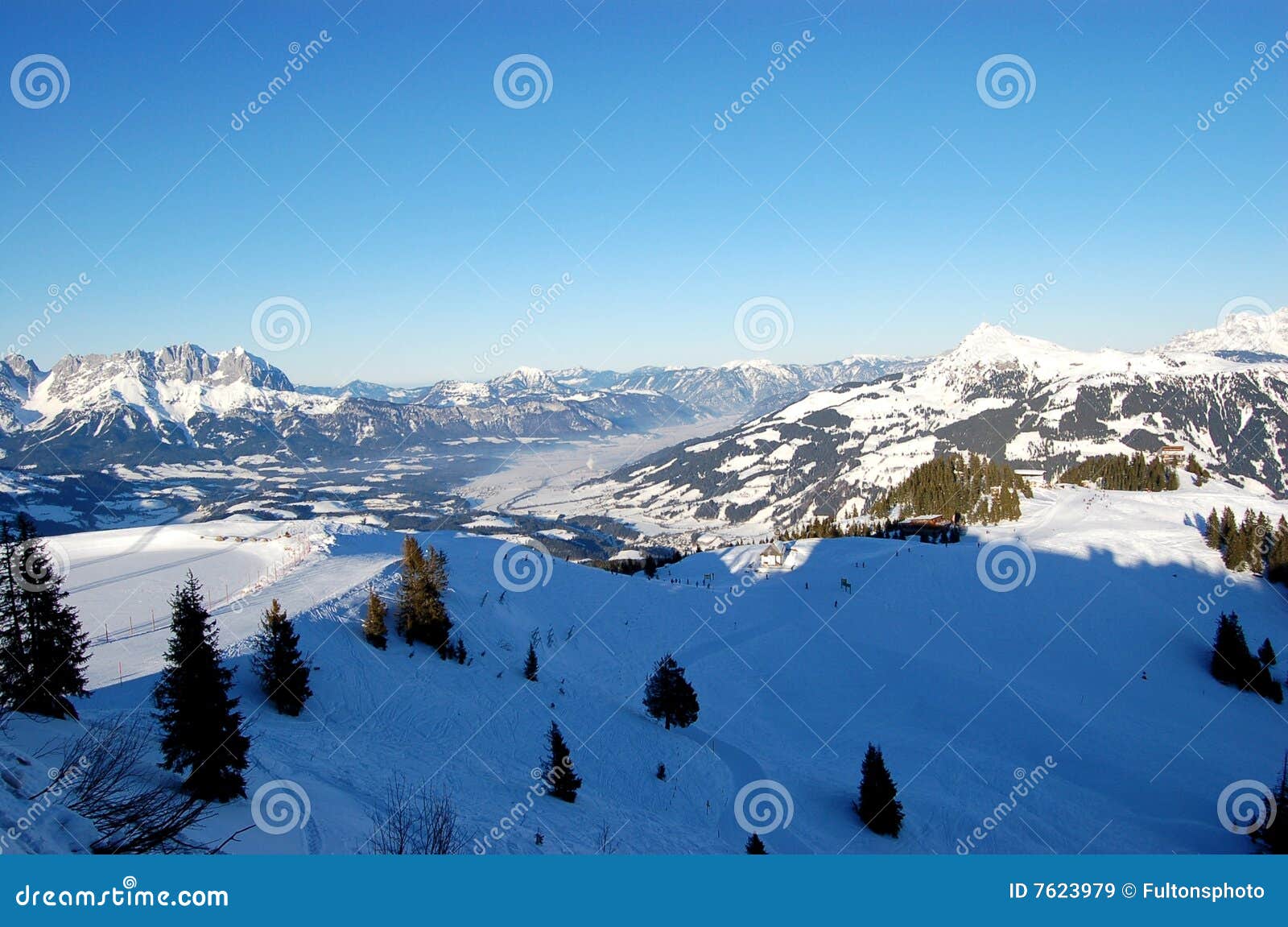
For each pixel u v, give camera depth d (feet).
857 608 285.84
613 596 284.41
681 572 395.34
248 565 229.45
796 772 159.63
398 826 83.25
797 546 407.03
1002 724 193.16
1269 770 168.96
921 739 184.55
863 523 522.06
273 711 127.03
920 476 532.32
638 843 102.27
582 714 171.32
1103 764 170.60
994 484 493.77
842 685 225.15
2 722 73.51
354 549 262.88
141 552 248.93
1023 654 242.58
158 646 142.72
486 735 143.33
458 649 183.62
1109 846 133.18
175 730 77.87
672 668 181.68
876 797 133.18
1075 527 383.45
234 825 72.69
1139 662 235.20
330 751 112.57
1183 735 188.96
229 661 137.28
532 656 188.96
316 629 167.22
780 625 275.80
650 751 158.92
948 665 232.94
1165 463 556.92
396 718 140.77
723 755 169.17
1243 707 207.41
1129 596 277.23
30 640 87.45
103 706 107.34
